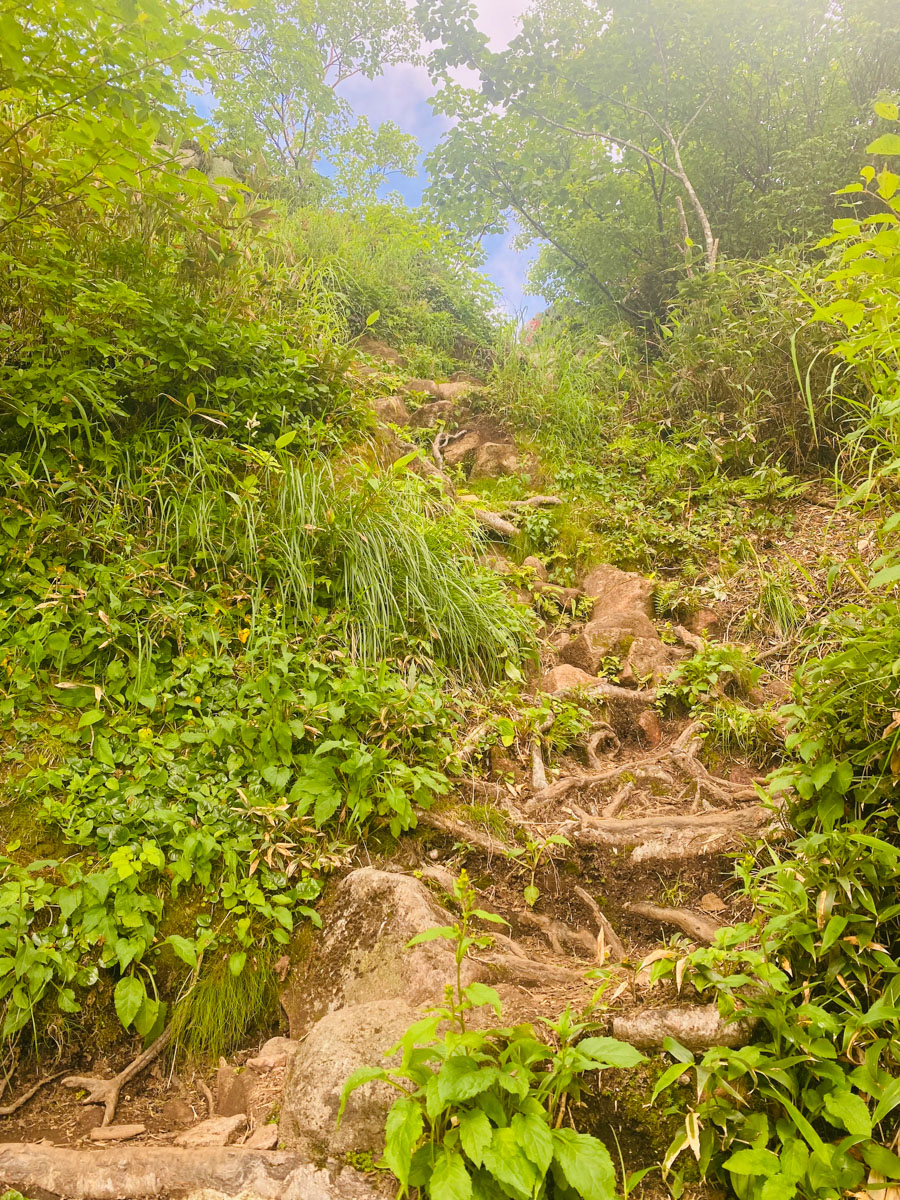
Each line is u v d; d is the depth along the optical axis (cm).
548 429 627
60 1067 216
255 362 446
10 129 315
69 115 290
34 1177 172
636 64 859
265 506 380
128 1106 209
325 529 367
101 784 262
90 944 227
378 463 464
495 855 284
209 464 375
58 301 381
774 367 527
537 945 259
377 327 765
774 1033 167
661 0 791
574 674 392
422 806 289
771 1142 160
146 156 308
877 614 229
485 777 323
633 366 730
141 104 287
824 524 457
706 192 889
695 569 470
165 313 404
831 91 797
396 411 600
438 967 213
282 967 241
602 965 220
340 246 790
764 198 740
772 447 527
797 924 181
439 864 281
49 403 353
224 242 445
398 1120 147
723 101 846
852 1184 146
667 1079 159
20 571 317
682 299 654
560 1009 197
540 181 941
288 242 686
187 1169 171
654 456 577
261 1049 224
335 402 484
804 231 699
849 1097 153
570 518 534
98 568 315
